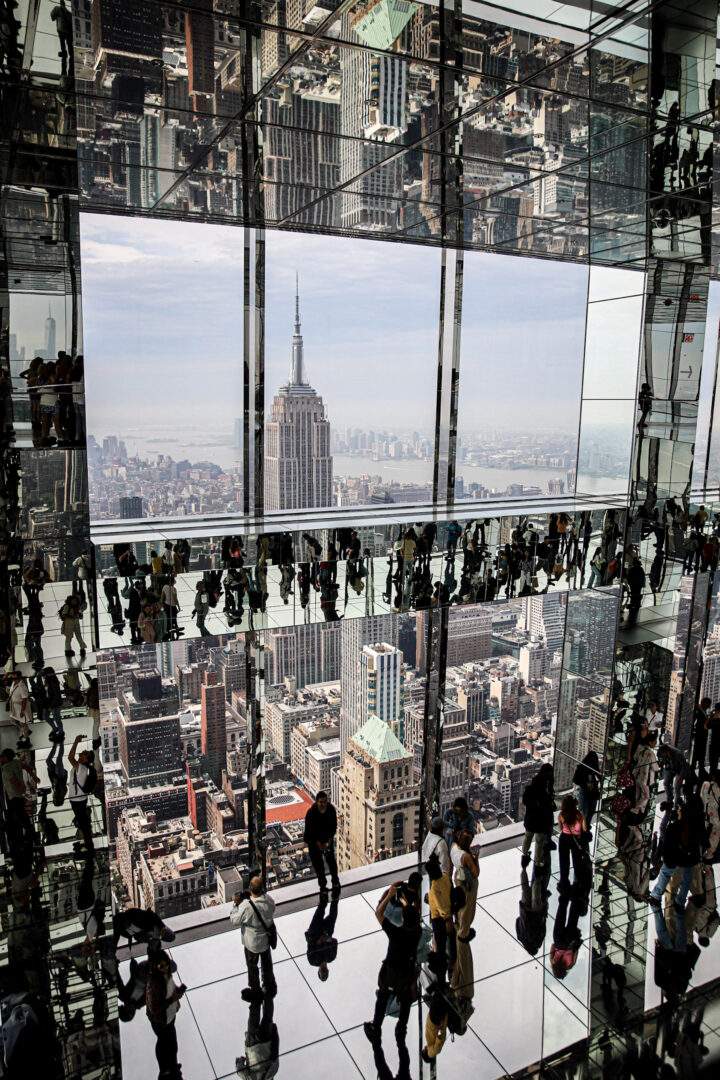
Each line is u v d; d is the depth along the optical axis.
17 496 6.03
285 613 8.59
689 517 9.96
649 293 9.06
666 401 9.45
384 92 6.39
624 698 10.12
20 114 5.59
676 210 8.89
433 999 8.45
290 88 6.23
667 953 9.18
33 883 6.47
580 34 5.80
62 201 5.83
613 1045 7.87
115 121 6.68
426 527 9.32
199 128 6.88
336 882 9.95
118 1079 6.79
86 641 6.46
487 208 9.02
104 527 8.56
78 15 5.47
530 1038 7.97
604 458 11.02
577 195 8.69
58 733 6.43
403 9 5.35
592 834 10.73
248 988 8.34
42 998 6.57
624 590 9.90
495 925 9.66
